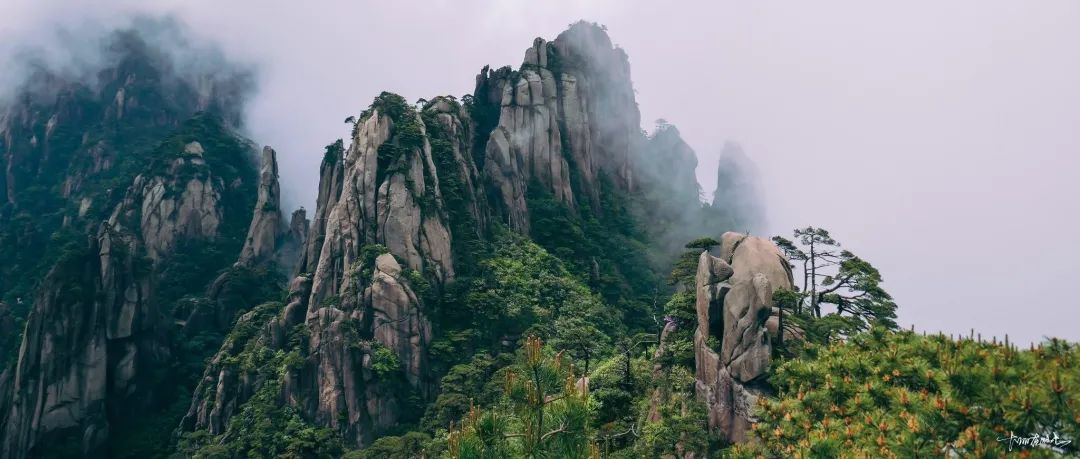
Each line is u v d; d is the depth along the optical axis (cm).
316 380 8988
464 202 11600
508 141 13500
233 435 8894
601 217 15150
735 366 4919
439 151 11738
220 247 16812
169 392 11944
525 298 10362
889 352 2859
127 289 11656
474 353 9544
